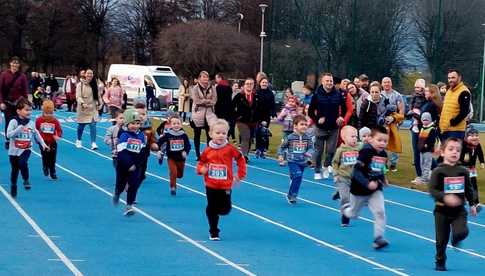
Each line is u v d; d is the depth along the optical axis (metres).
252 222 17.52
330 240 15.73
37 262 12.85
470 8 59.25
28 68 104.31
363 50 58.09
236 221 17.58
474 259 14.48
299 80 63.62
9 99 26.86
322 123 24.80
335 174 17.30
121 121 18.62
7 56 104.06
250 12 104.75
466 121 22.52
